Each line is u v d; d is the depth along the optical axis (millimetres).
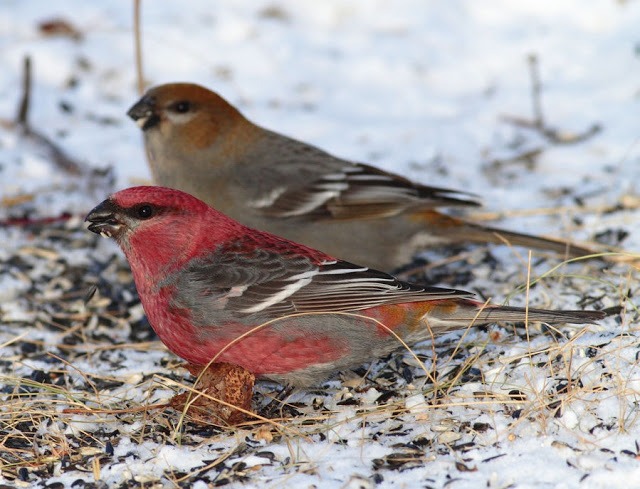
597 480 6535
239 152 10977
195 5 17922
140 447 7527
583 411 7344
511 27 17219
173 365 8977
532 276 10375
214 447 7480
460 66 16172
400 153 13875
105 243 11969
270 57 16438
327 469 6988
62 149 13938
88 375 8812
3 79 15695
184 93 10859
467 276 10867
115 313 10398
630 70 15422
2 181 13328
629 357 7918
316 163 11016
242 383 7840
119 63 16172
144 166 13742
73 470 7270
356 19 17766
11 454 7516
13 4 17516
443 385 7918
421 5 18000
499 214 12219
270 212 10859
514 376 8008
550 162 13562
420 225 10961
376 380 8438
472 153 13922
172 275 8016
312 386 8297
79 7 17453
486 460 6938
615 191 12539
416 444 7273
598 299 9555
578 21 17125
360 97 15547
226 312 7859
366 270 8086
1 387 8695
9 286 10828
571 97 14984
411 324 8203
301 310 7918
